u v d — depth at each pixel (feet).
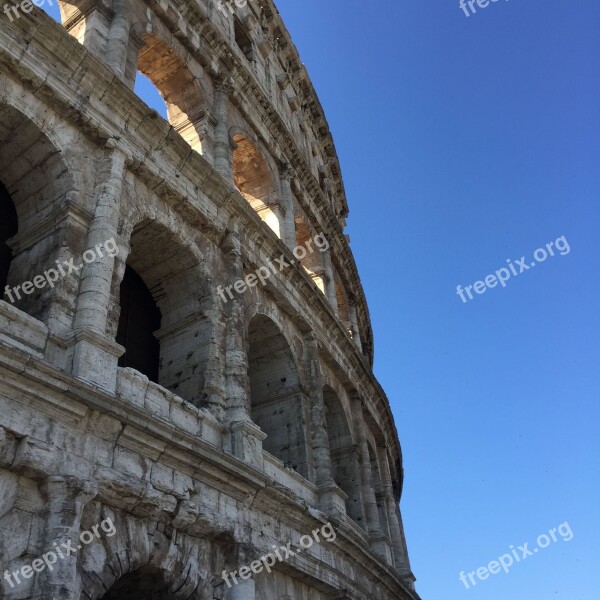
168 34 100.17
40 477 47.98
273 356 96.22
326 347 106.93
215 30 109.60
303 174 134.82
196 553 59.88
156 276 81.56
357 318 158.92
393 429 146.82
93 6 86.33
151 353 79.30
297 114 163.53
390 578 98.37
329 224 145.38
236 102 113.09
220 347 77.10
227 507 63.62
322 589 78.38
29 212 66.49
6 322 53.11
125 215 70.18
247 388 77.10
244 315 84.64
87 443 51.75
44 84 65.72
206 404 71.92
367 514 107.34
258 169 120.37
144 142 75.77
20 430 47.50
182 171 80.69
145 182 75.46
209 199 84.79
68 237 62.28
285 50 163.02
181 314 79.97
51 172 66.59
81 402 51.11
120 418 53.62
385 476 132.36
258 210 118.83
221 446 69.77
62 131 67.46
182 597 57.21
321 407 95.25
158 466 57.31
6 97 63.10
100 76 70.90
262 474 67.05
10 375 47.32
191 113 101.86
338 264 150.92
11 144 66.33
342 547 82.99
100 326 58.90
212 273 81.56
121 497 53.01
